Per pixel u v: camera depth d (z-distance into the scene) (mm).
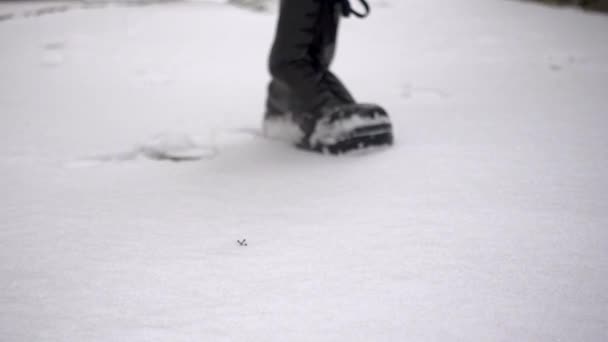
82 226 1542
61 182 1970
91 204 1729
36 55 4410
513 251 1273
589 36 4656
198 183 1912
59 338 981
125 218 1600
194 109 3045
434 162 1972
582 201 1550
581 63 3713
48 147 2420
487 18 5773
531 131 2305
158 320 1035
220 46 4797
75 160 2242
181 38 5043
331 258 1282
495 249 1287
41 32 5227
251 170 2033
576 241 1311
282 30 2229
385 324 1000
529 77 3414
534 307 1041
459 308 1046
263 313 1051
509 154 2016
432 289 1120
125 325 1021
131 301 1112
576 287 1108
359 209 1588
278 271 1227
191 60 4336
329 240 1386
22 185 1939
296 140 2314
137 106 3127
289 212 1601
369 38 5172
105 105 3152
